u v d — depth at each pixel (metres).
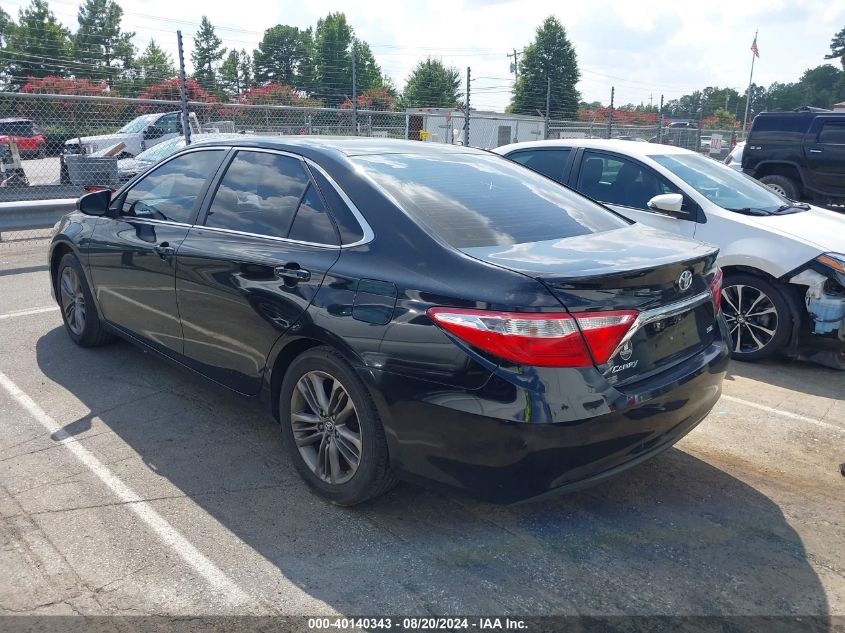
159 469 3.49
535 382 2.53
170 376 4.67
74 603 2.52
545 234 3.20
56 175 11.78
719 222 5.56
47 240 10.31
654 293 2.81
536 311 2.52
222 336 3.61
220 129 15.02
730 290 5.59
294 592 2.62
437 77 48.38
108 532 2.95
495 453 2.61
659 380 2.85
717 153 25.36
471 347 2.60
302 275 3.14
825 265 5.11
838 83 107.94
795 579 2.80
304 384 3.21
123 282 4.34
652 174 5.98
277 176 3.58
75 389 4.43
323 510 3.17
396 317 2.78
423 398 2.71
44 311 6.22
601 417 2.60
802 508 3.34
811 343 5.27
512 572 2.79
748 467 3.75
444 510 3.21
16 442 3.73
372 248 3.00
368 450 2.95
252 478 3.43
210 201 3.86
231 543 2.91
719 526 3.17
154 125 15.27
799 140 12.59
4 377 4.60
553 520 3.17
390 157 3.60
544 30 56.78
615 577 2.78
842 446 4.04
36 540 2.88
